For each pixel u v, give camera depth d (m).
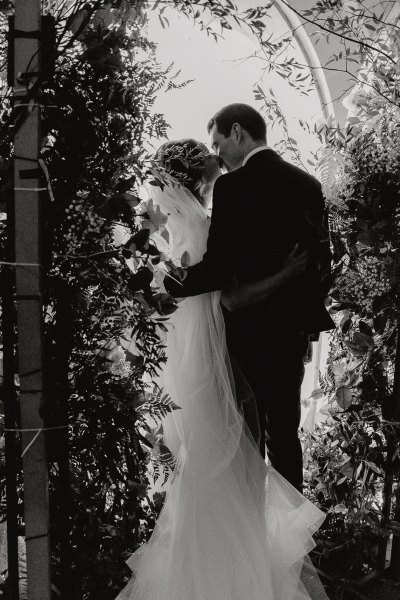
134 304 1.74
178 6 1.74
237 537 2.03
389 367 2.47
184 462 2.13
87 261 1.65
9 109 1.55
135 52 1.65
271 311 2.24
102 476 1.79
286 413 2.34
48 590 1.69
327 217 2.33
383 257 2.22
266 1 2.69
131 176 1.66
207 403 2.15
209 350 2.17
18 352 1.57
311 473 2.58
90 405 1.75
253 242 2.16
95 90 1.59
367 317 2.32
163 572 2.02
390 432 2.29
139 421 1.95
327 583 2.36
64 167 1.59
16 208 1.50
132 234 1.74
